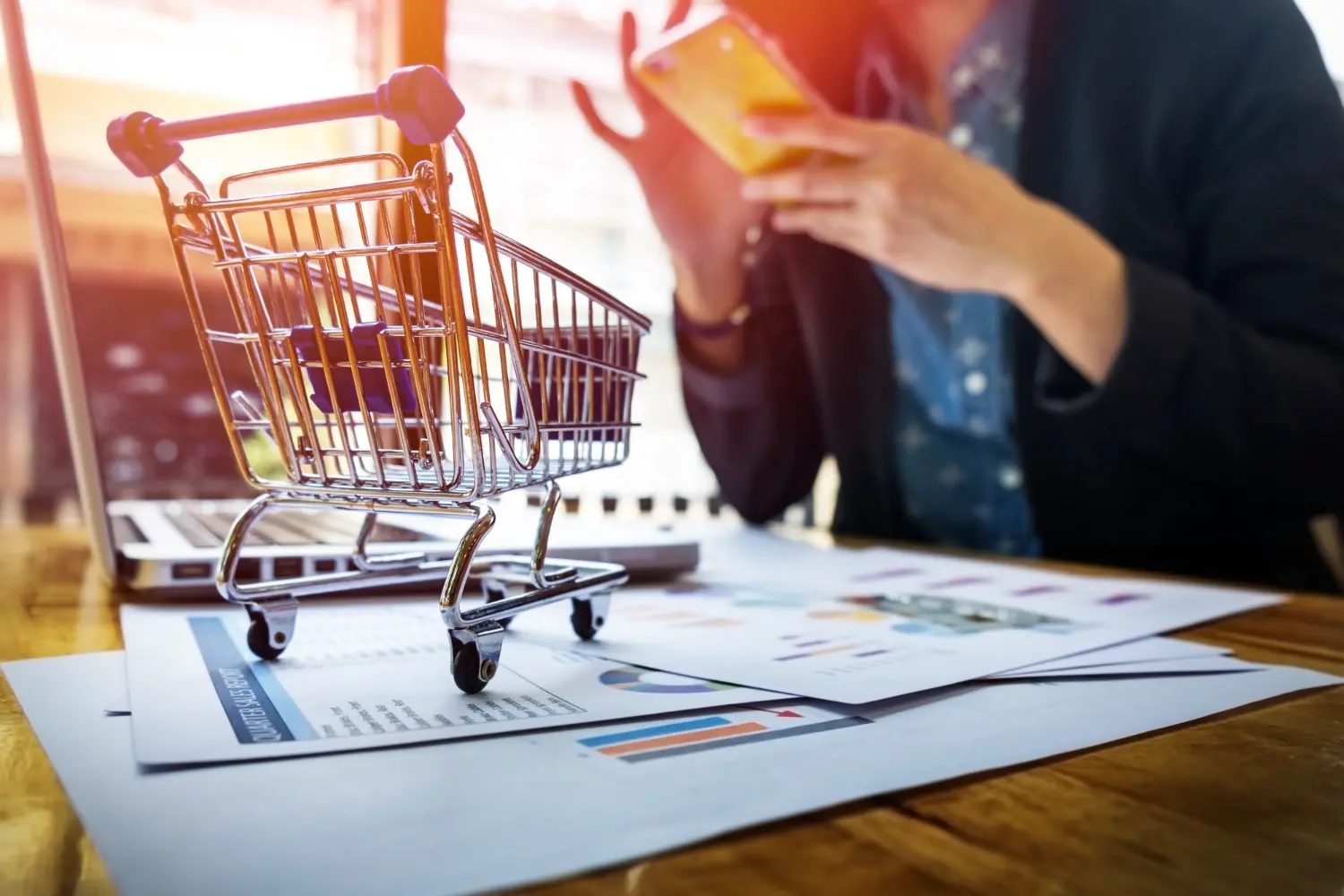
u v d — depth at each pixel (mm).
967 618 622
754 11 1367
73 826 274
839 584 786
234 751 332
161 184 470
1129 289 919
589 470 559
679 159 1270
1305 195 1032
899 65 1351
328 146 931
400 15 1074
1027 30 1212
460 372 441
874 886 244
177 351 1871
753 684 432
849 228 970
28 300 1881
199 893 228
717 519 1475
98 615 617
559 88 1894
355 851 254
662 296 1838
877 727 381
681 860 256
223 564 474
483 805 289
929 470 1403
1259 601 699
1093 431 984
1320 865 262
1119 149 1110
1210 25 1092
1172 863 262
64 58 1374
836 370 1341
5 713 388
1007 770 336
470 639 418
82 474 644
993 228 897
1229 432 942
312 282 543
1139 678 467
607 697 415
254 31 1478
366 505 487
